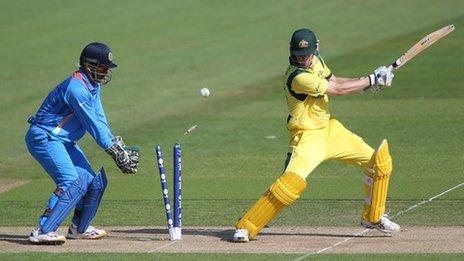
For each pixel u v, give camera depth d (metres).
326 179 51.34
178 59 96.62
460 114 69.25
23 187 52.28
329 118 38.62
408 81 82.81
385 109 72.19
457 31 105.25
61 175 38.25
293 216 43.31
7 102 79.19
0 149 63.84
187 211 44.94
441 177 50.78
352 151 38.34
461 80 82.50
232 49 100.88
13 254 36.75
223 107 74.88
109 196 48.91
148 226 42.31
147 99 78.88
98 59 37.91
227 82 85.19
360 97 77.44
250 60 95.12
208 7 125.69
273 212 37.88
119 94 81.25
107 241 39.16
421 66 89.06
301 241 38.28
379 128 65.38
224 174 53.50
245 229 38.09
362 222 38.88
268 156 58.12
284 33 108.38
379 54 94.44
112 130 67.62
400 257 35.03
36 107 77.06
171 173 54.44
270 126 67.44
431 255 35.19
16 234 41.12
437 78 83.62
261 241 38.38
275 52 98.50
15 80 88.06
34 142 38.38
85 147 64.12
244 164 56.03
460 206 44.31
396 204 45.03
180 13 122.56
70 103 37.84
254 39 105.88
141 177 53.69
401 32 105.62
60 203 38.19
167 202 38.91
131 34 110.38
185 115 72.25
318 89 37.16
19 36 110.38
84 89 37.78
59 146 38.25
